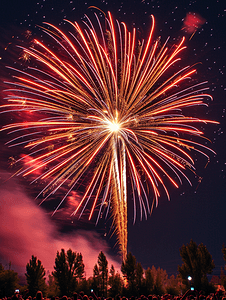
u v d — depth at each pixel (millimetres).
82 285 44938
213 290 37844
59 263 44500
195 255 39812
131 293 41094
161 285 41812
